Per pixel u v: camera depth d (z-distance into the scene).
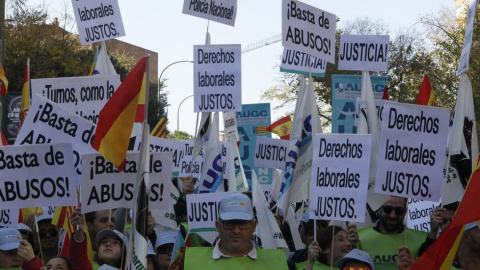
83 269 7.35
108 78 8.59
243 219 6.79
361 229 8.72
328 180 7.72
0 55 15.43
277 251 6.98
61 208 8.38
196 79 10.84
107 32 11.25
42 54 32.75
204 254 6.97
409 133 7.71
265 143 12.40
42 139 7.83
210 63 10.85
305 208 10.98
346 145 7.70
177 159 11.06
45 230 8.77
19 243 7.39
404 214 8.59
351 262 7.51
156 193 7.40
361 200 7.62
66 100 8.58
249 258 6.89
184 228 9.52
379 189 7.72
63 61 33.69
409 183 7.70
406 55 35.16
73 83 8.58
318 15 9.28
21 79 32.25
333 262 8.18
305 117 9.44
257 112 15.46
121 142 6.96
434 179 7.68
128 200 7.29
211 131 10.39
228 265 6.84
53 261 6.98
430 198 7.68
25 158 7.27
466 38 8.43
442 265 6.36
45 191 7.28
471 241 7.27
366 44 10.19
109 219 7.70
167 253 8.13
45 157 7.28
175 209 9.96
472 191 6.23
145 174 6.61
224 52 10.85
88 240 8.30
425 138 7.69
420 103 9.71
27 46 32.28
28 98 9.78
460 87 8.58
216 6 11.33
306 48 9.20
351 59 10.21
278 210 9.25
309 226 9.26
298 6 9.13
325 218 7.69
